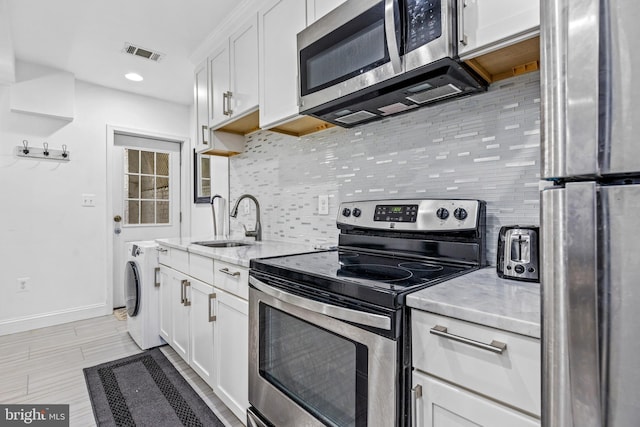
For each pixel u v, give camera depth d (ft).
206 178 11.77
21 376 6.85
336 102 4.73
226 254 5.53
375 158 5.67
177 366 7.29
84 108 10.48
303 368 3.81
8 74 8.63
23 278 9.53
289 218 7.50
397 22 3.75
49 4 6.56
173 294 7.50
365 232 5.34
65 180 10.19
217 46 7.72
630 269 1.34
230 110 7.21
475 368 2.48
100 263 10.80
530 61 3.77
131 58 8.86
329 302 3.40
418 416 2.80
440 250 4.41
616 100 1.33
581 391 1.49
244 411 4.98
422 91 4.31
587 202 1.45
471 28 3.37
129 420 5.46
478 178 4.41
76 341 8.68
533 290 3.01
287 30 5.66
